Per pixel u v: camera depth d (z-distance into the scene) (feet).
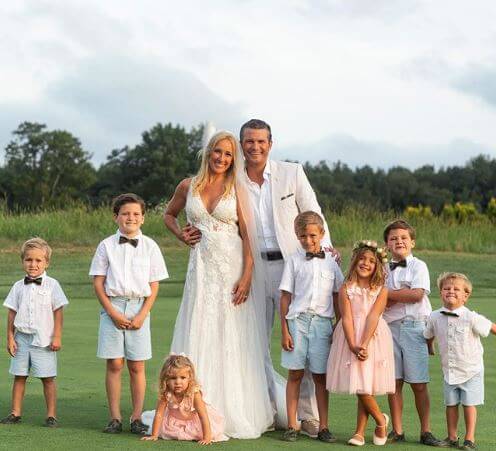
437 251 68.69
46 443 18.29
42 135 255.91
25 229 67.10
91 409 21.77
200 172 21.30
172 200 22.09
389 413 22.25
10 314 20.71
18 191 243.81
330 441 19.44
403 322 20.29
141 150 239.91
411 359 20.08
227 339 20.80
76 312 39.14
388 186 207.92
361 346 19.26
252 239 21.26
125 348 20.54
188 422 19.34
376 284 19.83
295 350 20.20
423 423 19.85
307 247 20.68
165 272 21.03
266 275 21.89
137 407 20.31
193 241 21.20
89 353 28.71
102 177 258.98
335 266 20.77
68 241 66.44
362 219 73.36
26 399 22.79
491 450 18.78
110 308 20.39
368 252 19.74
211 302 20.95
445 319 19.70
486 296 48.96
